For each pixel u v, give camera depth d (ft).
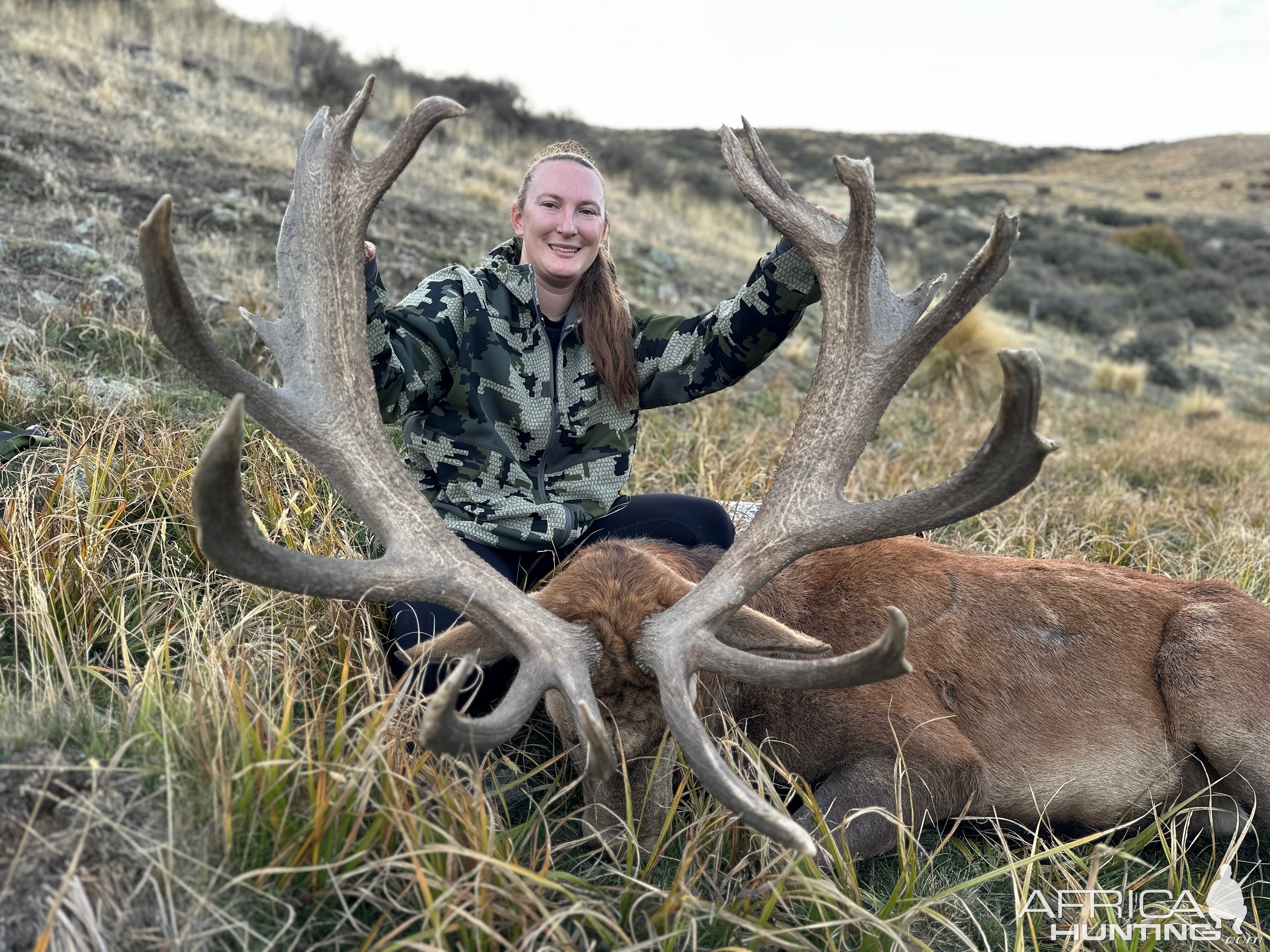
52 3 44.93
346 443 7.38
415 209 32.04
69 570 8.71
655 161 69.82
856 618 8.94
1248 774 8.36
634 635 6.97
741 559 7.36
